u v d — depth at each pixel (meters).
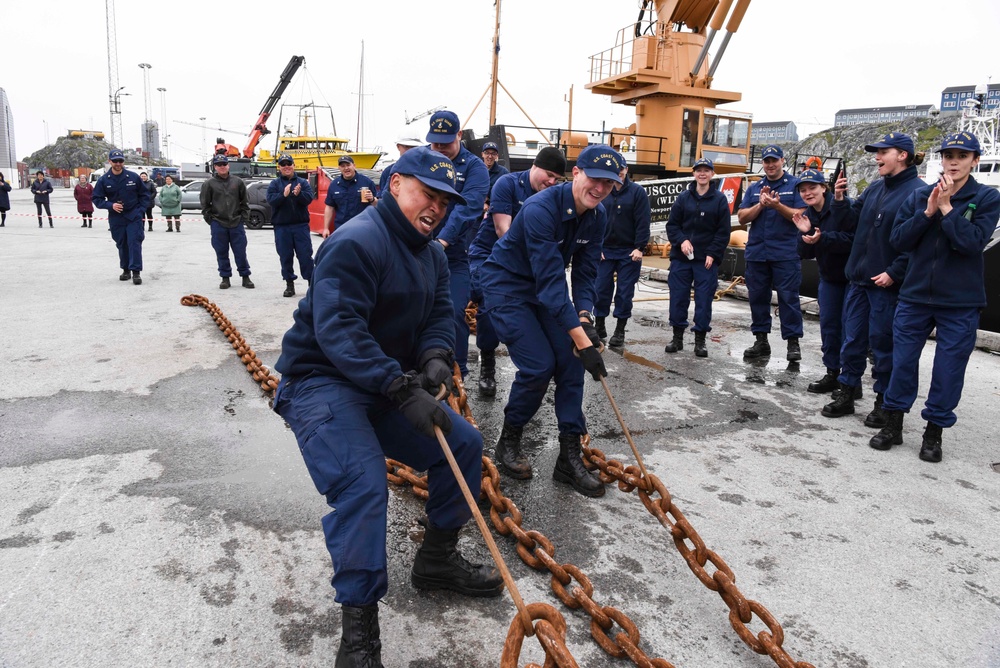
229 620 2.32
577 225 3.35
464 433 2.35
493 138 13.40
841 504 3.43
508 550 2.87
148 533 2.87
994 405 5.14
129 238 9.16
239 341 5.88
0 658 2.09
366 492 1.98
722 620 2.46
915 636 2.41
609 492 3.50
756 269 6.27
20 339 6.07
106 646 2.17
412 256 2.24
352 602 1.96
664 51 14.70
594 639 2.31
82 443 3.82
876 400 4.70
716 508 3.34
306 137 29.53
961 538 3.12
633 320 8.38
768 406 5.05
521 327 3.44
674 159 14.73
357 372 2.01
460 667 2.16
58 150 115.94
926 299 3.96
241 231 9.23
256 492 3.28
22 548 2.72
